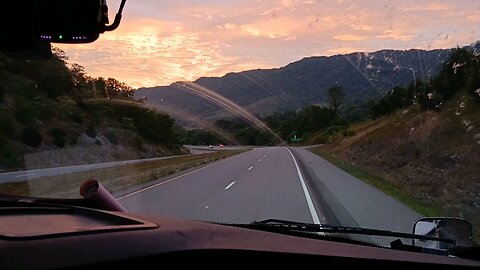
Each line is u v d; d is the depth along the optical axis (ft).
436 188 64.08
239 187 62.75
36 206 9.69
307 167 105.40
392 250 9.77
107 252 6.23
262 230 10.32
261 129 292.20
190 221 9.41
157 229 7.45
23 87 75.31
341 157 152.76
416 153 100.83
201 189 60.95
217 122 270.05
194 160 145.48
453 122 102.32
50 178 62.54
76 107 104.37
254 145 296.30
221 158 159.74
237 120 280.31
